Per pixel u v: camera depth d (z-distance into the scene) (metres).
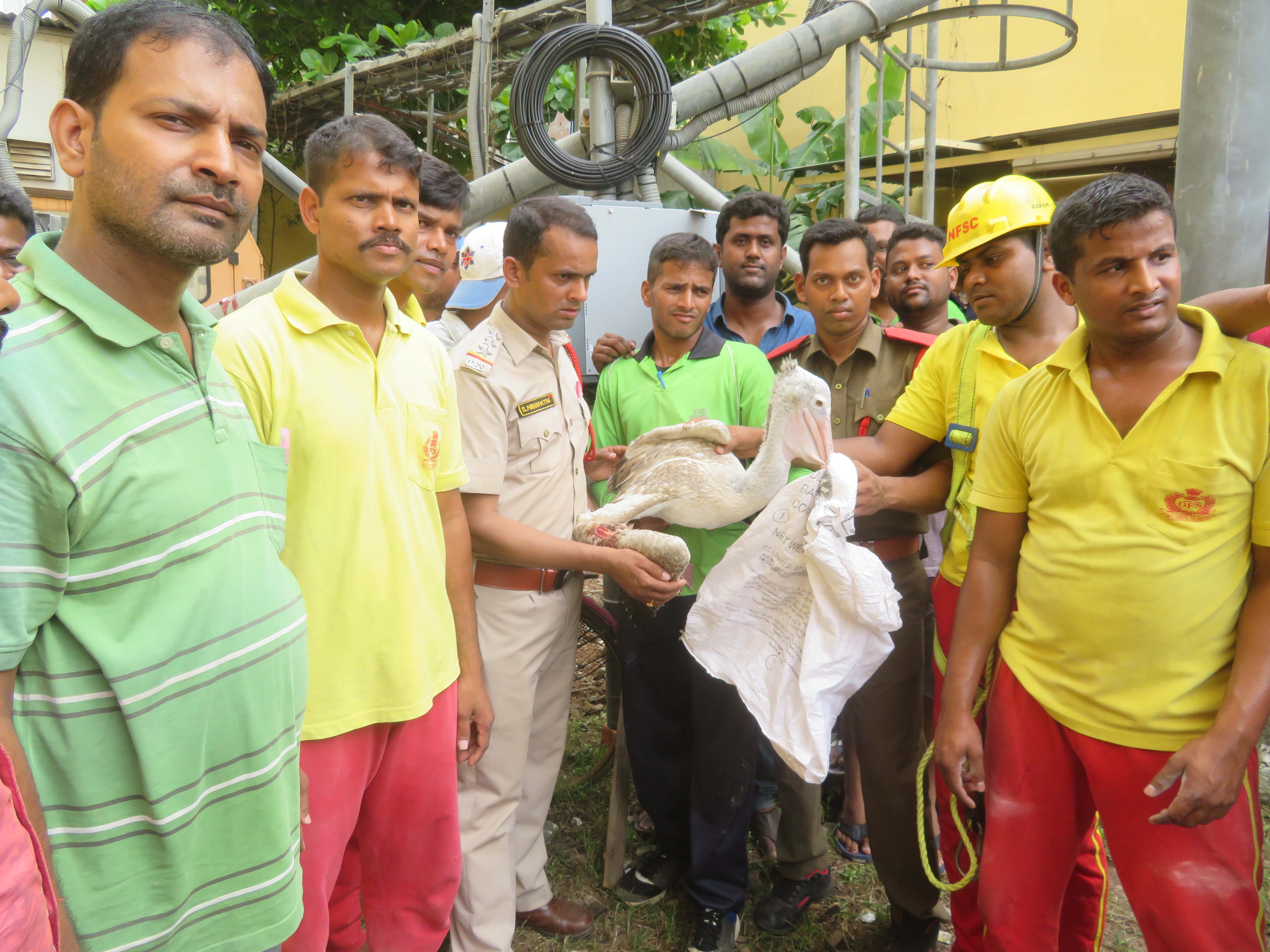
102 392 1.19
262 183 1.31
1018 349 2.18
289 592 1.46
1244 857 1.61
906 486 2.30
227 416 1.39
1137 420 1.66
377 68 6.50
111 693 1.21
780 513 2.11
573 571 2.52
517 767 2.38
